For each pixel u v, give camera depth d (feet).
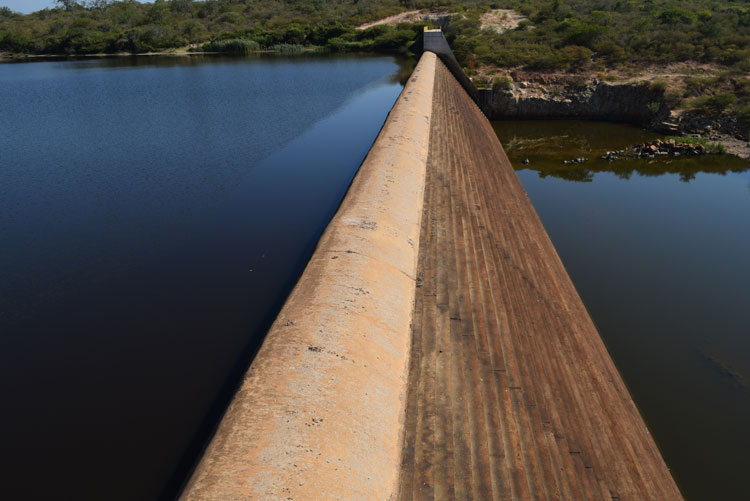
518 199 49.93
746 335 40.42
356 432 11.59
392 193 27.02
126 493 15.05
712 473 28.68
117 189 43.83
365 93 102.06
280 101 91.15
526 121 117.29
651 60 118.83
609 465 19.95
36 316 24.70
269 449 10.18
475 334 21.45
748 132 94.27
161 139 61.62
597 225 61.87
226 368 20.85
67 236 34.27
